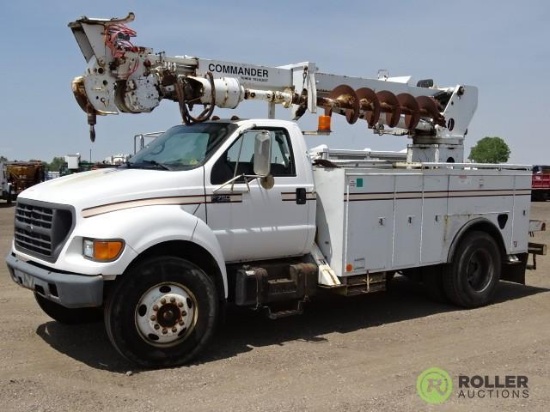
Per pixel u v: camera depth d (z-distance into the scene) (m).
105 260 5.15
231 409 4.61
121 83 6.71
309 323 7.26
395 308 8.13
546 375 5.46
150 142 7.13
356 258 6.84
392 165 7.89
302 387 5.09
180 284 5.55
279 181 6.43
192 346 5.62
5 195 28.98
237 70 7.68
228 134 6.22
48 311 6.66
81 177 6.17
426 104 9.27
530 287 9.80
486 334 6.83
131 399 4.77
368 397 4.89
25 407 4.57
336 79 8.69
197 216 5.85
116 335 5.27
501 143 65.38
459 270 8.00
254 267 6.30
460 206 7.97
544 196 36.84
